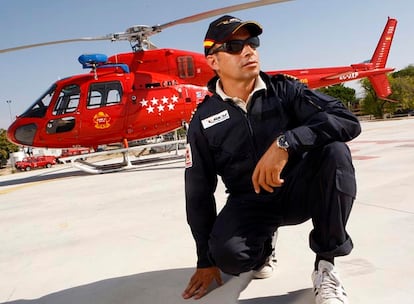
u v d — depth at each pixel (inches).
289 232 105.0
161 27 329.4
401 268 74.0
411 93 1777.8
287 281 72.9
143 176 282.8
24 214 173.3
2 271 96.6
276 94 65.1
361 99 1940.2
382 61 609.9
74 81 333.1
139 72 349.7
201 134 67.6
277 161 56.6
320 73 478.9
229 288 72.2
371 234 96.4
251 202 65.8
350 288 67.1
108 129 340.2
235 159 65.6
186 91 357.1
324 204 58.6
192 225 69.7
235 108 64.6
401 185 152.8
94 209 167.3
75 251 107.1
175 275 82.1
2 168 1744.6
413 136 394.0
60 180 321.4
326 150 57.6
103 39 333.1
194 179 68.3
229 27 60.6
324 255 60.7
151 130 356.2
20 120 333.4
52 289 81.2
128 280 81.7
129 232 121.4
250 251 61.4
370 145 329.7
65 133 333.1
